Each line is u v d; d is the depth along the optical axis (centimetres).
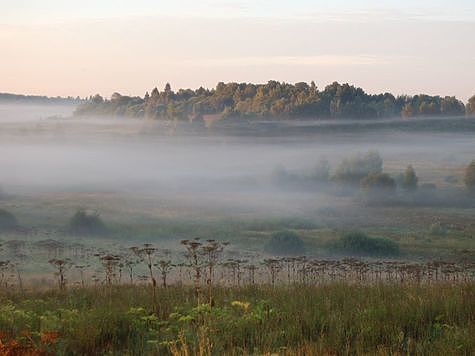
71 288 2127
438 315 1053
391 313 1030
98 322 982
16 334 955
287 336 905
